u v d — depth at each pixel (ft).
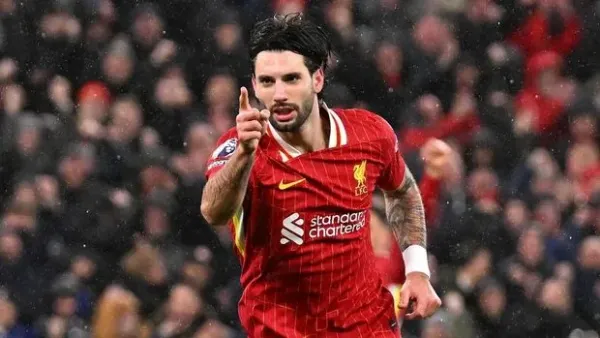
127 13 155.12
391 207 70.44
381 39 159.33
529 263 131.44
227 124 147.33
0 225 127.34
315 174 62.34
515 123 160.15
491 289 127.54
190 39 154.92
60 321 122.62
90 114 139.95
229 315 125.80
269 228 62.64
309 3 160.04
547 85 166.20
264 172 61.98
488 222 133.08
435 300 69.15
